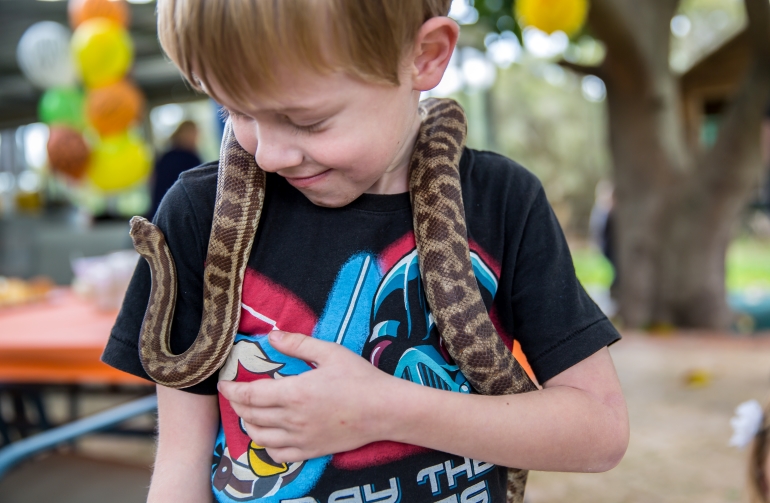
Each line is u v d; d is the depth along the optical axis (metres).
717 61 9.90
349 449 1.32
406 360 1.46
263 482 1.42
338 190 1.34
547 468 1.39
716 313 8.90
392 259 1.49
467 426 1.32
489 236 1.55
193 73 1.21
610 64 8.66
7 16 8.90
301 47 1.10
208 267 1.47
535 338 1.53
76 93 7.52
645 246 9.02
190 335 1.55
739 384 5.89
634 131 8.91
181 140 7.56
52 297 4.93
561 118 29.28
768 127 8.84
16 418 4.46
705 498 3.77
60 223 9.30
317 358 1.33
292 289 1.46
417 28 1.26
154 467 1.52
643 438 4.73
